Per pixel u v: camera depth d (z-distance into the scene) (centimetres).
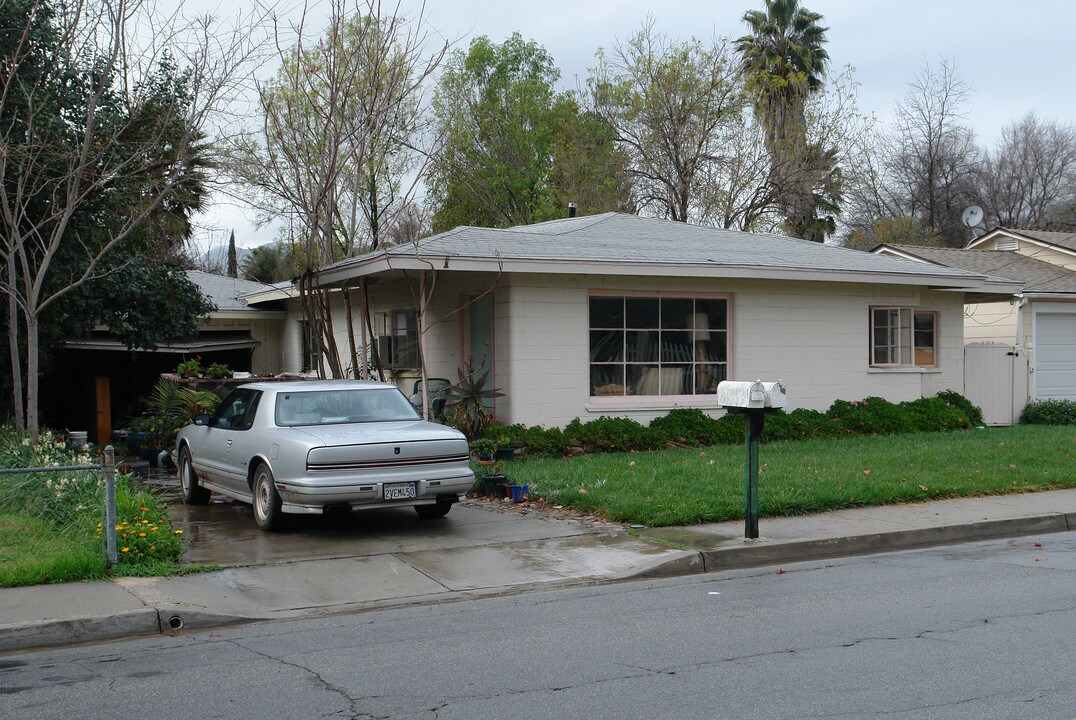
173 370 2281
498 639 666
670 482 1224
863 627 681
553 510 1146
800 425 1747
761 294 1788
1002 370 2144
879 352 1938
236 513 1165
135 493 1071
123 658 640
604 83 3547
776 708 513
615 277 1648
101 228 1524
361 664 612
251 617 739
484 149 3697
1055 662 591
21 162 1299
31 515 925
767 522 1062
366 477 974
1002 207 4553
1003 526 1076
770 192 3406
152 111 1465
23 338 1527
